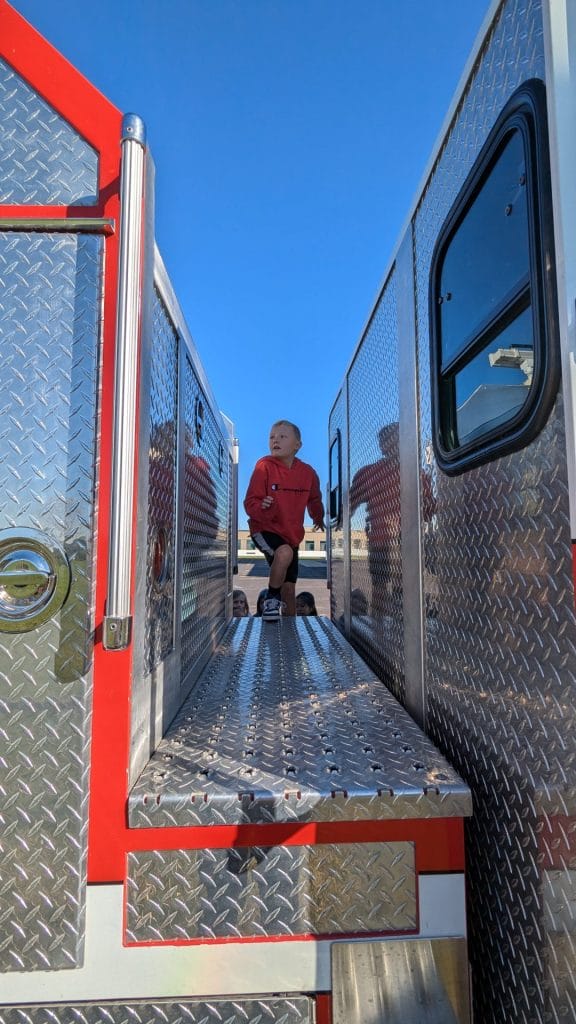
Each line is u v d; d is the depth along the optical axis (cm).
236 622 381
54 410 115
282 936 108
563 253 89
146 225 126
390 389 208
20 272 117
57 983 106
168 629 159
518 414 103
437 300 150
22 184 119
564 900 88
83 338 116
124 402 106
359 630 282
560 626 92
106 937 107
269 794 111
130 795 110
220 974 107
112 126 120
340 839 110
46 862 108
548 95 91
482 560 123
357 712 170
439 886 110
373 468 241
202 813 109
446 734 144
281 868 109
